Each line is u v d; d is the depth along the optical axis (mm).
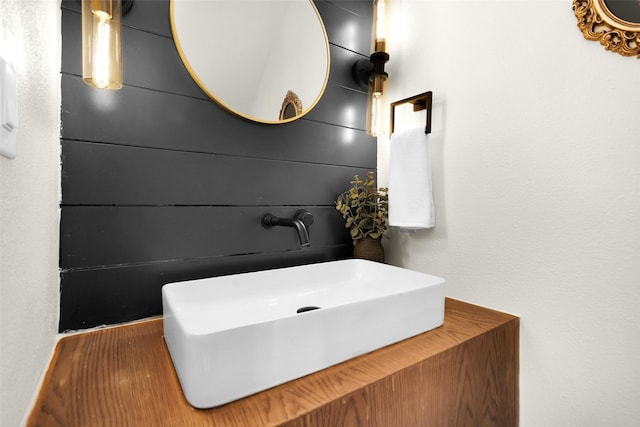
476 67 1041
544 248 893
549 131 875
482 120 1030
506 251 979
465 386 793
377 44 1252
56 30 754
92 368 657
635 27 718
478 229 1050
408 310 796
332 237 1307
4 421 401
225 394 542
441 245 1168
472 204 1063
